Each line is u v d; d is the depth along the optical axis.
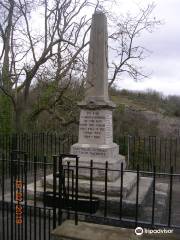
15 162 6.66
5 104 14.34
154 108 28.88
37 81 16.45
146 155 15.02
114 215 6.57
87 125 8.34
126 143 15.00
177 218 6.89
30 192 7.21
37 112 16.28
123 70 16.80
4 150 11.12
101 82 8.41
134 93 32.66
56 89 15.34
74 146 8.19
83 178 7.67
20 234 5.83
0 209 6.89
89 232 4.65
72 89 15.75
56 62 15.12
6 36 16.27
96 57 8.48
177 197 8.86
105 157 7.89
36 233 5.91
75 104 15.42
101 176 7.50
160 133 22.50
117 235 4.55
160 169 14.37
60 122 16.34
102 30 8.50
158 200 8.08
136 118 23.48
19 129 14.86
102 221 6.08
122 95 31.41
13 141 10.69
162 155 17.05
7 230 5.64
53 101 15.79
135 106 26.38
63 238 4.56
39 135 13.32
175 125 24.67
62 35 15.15
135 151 14.67
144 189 7.94
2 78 15.00
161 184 10.16
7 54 16.31
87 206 6.23
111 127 8.81
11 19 15.75
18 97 15.27
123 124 21.92
